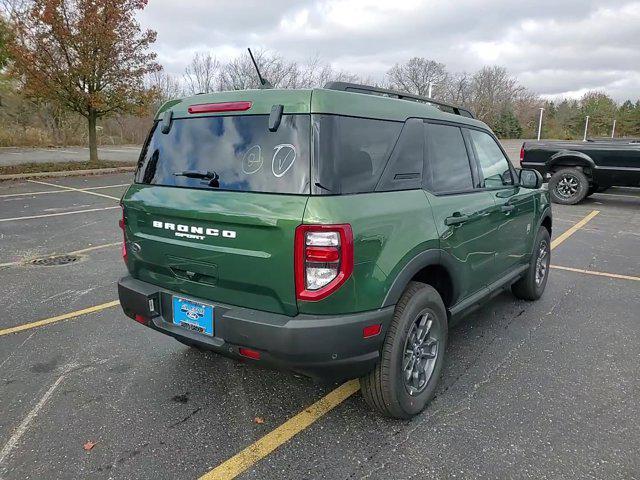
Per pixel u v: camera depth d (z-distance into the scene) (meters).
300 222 2.30
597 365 3.62
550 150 11.52
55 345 3.84
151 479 2.40
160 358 3.67
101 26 15.00
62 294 4.98
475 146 3.76
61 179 15.05
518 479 2.41
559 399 3.15
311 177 2.37
